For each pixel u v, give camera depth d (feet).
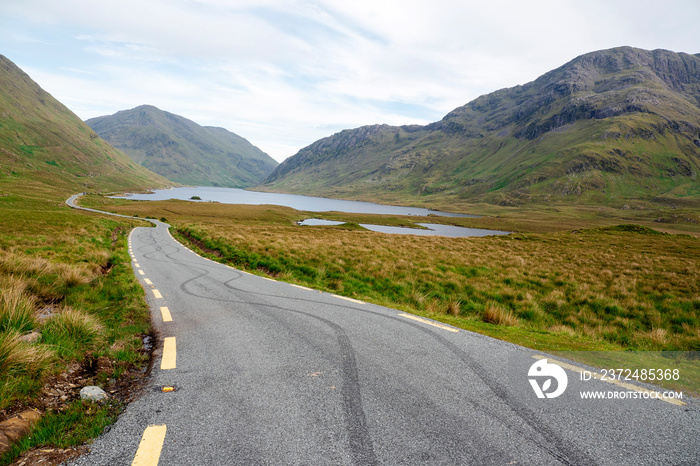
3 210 164.66
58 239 73.15
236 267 53.26
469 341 18.67
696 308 40.40
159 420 10.44
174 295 30.53
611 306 39.93
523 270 60.59
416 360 15.66
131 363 15.25
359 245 80.59
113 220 169.07
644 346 26.61
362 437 9.62
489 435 9.76
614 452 8.93
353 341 18.35
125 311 23.67
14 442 9.00
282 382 13.20
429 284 43.88
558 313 38.06
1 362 11.98
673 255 96.27
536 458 8.73
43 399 11.39
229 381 13.29
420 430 9.99
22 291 22.67
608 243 128.67
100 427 9.90
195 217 290.56
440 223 424.87
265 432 9.84
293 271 48.80
